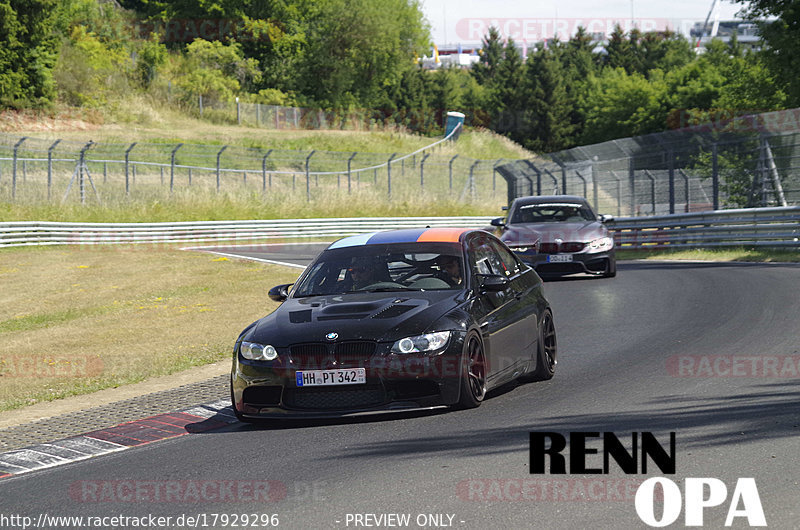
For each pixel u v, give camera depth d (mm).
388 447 18078
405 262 23562
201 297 52125
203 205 115062
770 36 95125
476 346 21391
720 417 18812
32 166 131500
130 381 29516
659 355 27188
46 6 178750
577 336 32281
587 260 50875
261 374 20516
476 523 13180
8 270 68062
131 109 199250
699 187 88500
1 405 26766
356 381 20000
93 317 46781
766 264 56188
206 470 17453
